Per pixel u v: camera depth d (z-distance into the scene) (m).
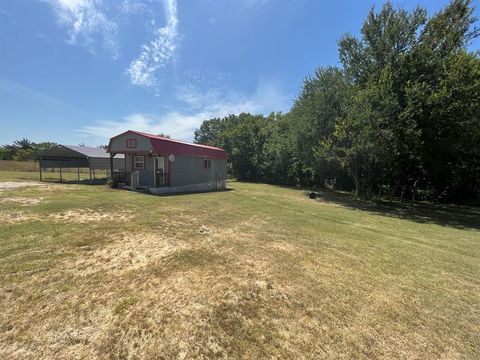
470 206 16.80
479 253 6.22
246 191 18.09
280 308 3.19
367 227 8.43
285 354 2.44
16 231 5.51
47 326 2.63
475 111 11.39
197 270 4.09
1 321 2.67
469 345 2.73
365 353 2.52
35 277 3.60
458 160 13.97
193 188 17.44
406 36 14.20
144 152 15.41
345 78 16.62
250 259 4.70
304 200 15.03
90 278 3.66
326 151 15.51
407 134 11.97
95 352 2.33
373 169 16.20
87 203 9.24
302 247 5.60
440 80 12.05
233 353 2.42
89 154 18.69
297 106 19.45
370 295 3.67
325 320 3.01
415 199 19.34
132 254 4.59
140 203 9.92
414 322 3.09
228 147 31.61
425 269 4.83
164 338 2.55
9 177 20.36
